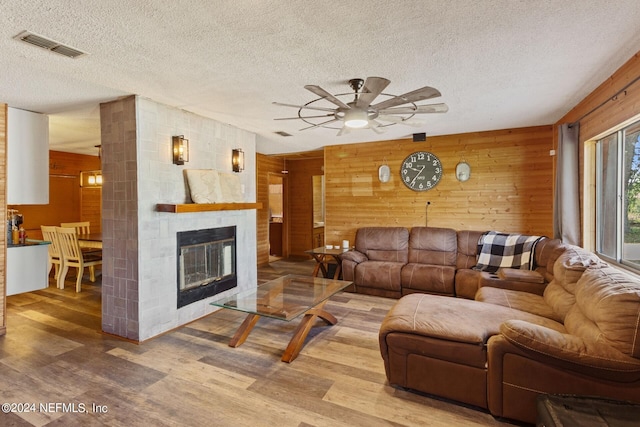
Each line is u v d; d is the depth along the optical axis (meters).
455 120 4.15
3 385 2.39
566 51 2.24
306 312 3.08
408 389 2.33
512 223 4.68
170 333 3.34
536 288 3.33
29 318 3.74
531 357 1.89
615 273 2.19
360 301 4.40
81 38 1.98
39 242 3.76
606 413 1.57
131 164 3.10
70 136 4.88
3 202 3.25
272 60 2.32
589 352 1.76
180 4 1.65
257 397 2.25
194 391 2.31
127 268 3.15
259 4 1.66
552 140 4.43
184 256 3.60
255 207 4.32
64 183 6.67
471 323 2.26
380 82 2.14
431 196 5.16
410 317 2.37
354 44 2.10
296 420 2.01
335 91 2.94
